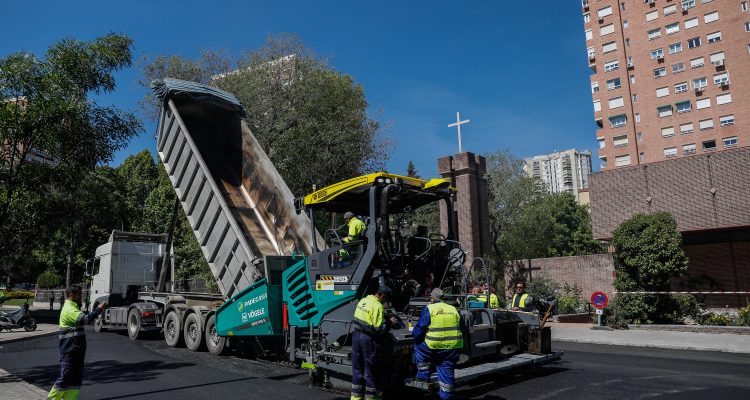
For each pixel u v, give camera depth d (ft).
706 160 67.46
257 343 34.68
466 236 82.53
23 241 35.19
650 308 56.70
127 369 31.83
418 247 28.66
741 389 26.04
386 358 22.45
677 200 69.26
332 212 31.78
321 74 81.20
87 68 33.30
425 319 21.90
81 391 25.81
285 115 78.79
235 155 43.60
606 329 55.52
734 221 64.69
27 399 23.30
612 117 198.59
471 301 29.40
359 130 82.58
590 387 26.53
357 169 85.05
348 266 26.86
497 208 111.04
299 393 25.26
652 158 187.93
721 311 63.67
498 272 83.35
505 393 25.18
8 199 31.35
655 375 29.99
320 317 27.73
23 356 38.70
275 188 39.19
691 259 72.84
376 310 21.86
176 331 41.52
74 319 22.38
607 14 203.31
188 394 25.04
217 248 38.27
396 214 31.91
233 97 44.73
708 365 33.73
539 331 29.76
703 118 177.27
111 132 35.60
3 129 30.53
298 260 33.40
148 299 49.16
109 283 54.90
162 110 42.88
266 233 38.60
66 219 37.17
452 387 21.59
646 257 56.29
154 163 172.45
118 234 56.54
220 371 31.17
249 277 34.73
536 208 114.01
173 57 79.71
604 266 77.92
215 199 37.88
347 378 24.82
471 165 85.30
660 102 187.62
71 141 33.27
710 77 176.55
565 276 81.66
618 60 198.59
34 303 137.69
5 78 30.22
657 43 189.57
